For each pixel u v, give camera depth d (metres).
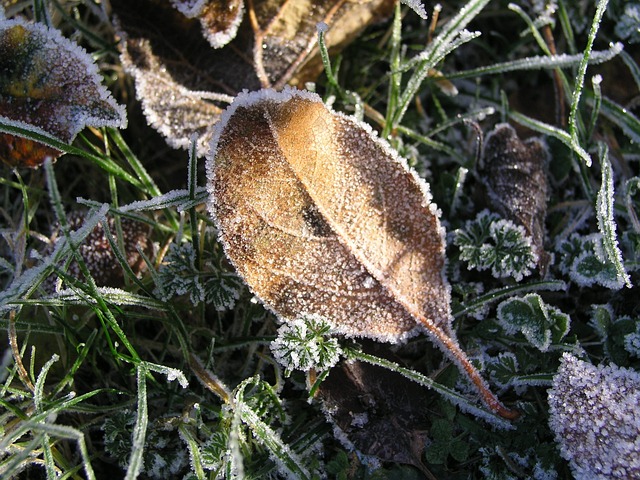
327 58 0.16
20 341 0.15
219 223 0.13
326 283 0.14
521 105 0.19
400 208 0.14
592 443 0.13
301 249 0.14
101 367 0.16
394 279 0.14
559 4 0.18
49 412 0.13
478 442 0.14
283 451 0.13
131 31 0.16
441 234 0.14
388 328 0.14
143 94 0.16
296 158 0.13
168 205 0.15
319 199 0.14
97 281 0.15
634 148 0.17
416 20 0.19
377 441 0.14
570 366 0.13
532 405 0.14
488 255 0.15
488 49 0.19
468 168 0.17
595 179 0.17
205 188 0.15
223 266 0.15
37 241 0.17
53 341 0.15
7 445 0.13
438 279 0.14
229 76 0.16
